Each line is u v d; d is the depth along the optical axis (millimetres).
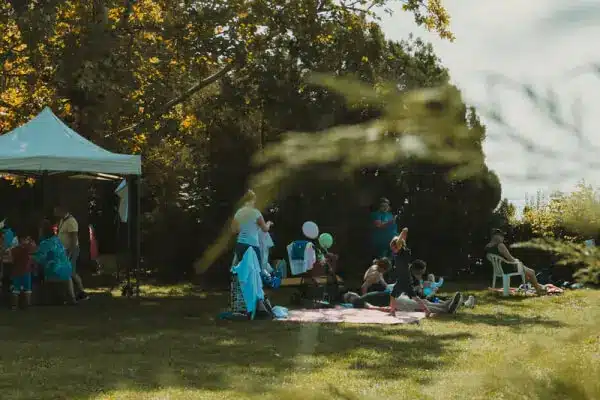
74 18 15031
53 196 15414
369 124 709
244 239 10719
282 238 14914
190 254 16188
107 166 12414
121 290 15367
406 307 11688
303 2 7504
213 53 14680
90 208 23000
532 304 12156
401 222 15898
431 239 16375
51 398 5727
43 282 12484
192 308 12031
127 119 16281
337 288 12734
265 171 721
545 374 701
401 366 6840
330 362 7023
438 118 679
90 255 17031
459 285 15859
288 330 9461
